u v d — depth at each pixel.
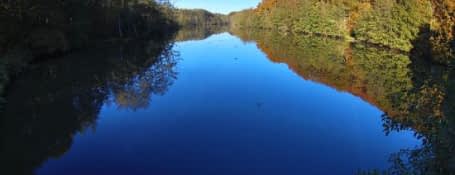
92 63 35.03
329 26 71.44
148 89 23.30
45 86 24.20
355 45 52.25
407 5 41.75
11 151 13.39
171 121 16.36
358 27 59.16
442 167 5.62
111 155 12.79
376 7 52.09
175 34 85.62
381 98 19.66
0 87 20.42
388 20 47.34
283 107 18.25
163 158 12.38
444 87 7.21
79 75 28.66
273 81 25.17
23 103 19.88
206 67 31.92
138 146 13.54
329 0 74.50
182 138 14.20
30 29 34.38
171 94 21.59
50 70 30.22
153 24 80.44
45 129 15.71
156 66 33.62
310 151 12.63
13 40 31.23
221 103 19.19
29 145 13.92
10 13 30.25
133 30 71.19
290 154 12.41
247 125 15.53
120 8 60.69
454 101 6.29
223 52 44.28
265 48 49.69
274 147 13.05
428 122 6.62
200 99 20.17
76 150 13.33
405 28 41.81
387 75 27.22
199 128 15.34
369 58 37.69
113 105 19.42
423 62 32.47
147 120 16.64
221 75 27.67
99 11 52.91
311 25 79.06
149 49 48.72
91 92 22.72
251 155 12.39
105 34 58.34
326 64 34.06
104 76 28.44
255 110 17.78
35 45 33.59
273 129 14.98
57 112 18.25
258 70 30.09
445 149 5.63
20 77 26.44
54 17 37.25
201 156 12.43
